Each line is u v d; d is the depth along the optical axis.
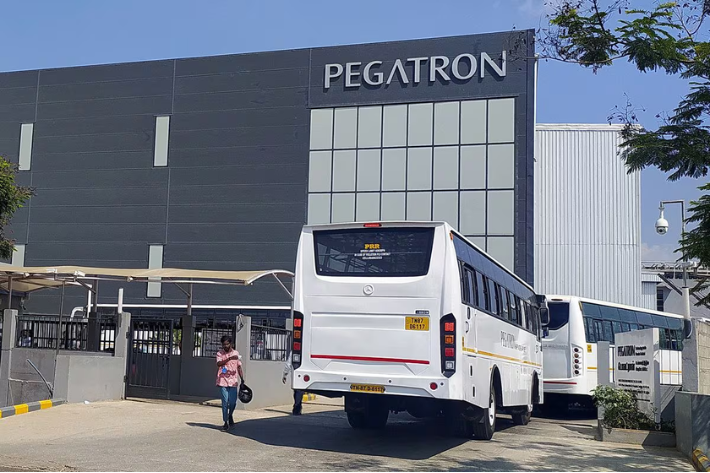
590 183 40.12
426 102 33.66
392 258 11.30
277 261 34.78
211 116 36.44
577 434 15.62
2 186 22.03
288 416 16.22
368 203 33.97
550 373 20.70
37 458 9.79
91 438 11.69
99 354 17.56
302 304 11.64
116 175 37.41
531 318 17.94
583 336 20.66
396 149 33.84
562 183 40.34
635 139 11.38
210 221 35.88
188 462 9.63
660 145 10.99
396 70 34.19
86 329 18.03
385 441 12.45
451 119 33.31
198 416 14.96
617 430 14.12
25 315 19.36
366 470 9.53
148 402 17.39
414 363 10.88
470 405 11.86
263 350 19.06
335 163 34.59
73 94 38.47
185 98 36.91
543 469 10.35
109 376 17.44
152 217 36.69
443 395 10.69
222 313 35.22
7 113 39.25
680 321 27.88
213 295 35.41
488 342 13.16
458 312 10.95
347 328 11.30
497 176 32.50
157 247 36.41
